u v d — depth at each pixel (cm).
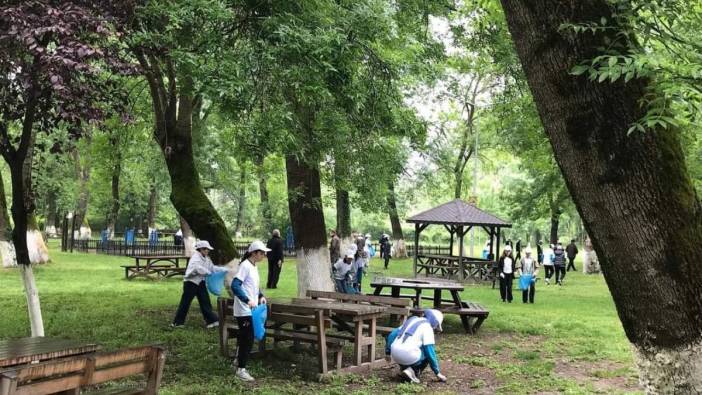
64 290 1819
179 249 3519
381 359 947
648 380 438
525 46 452
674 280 414
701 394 418
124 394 503
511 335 1267
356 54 983
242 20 918
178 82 1064
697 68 416
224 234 1319
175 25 814
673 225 414
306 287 1412
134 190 4681
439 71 1655
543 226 7794
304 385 798
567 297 2144
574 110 430
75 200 4669
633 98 420
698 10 546
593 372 914
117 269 2612
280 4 908
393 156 1312
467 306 1353
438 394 773
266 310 839
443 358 1011
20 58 644
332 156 1141
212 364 888
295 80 883
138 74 744
